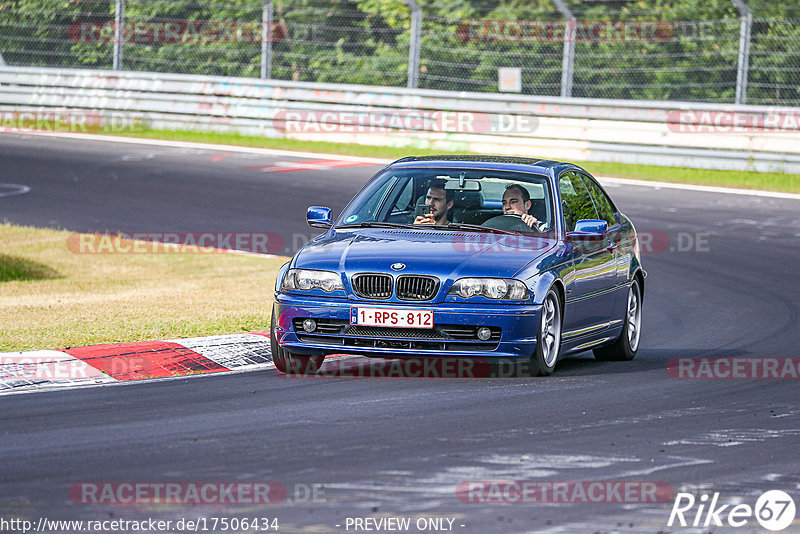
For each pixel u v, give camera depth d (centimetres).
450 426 2223
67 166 7400
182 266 4809
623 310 3216
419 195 3019
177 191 6619
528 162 3114
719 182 7194
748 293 4372
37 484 1806
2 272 4628
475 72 8931
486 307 2641
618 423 2289
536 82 8838
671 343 3509
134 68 9794
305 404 2422
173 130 9050
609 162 7838
